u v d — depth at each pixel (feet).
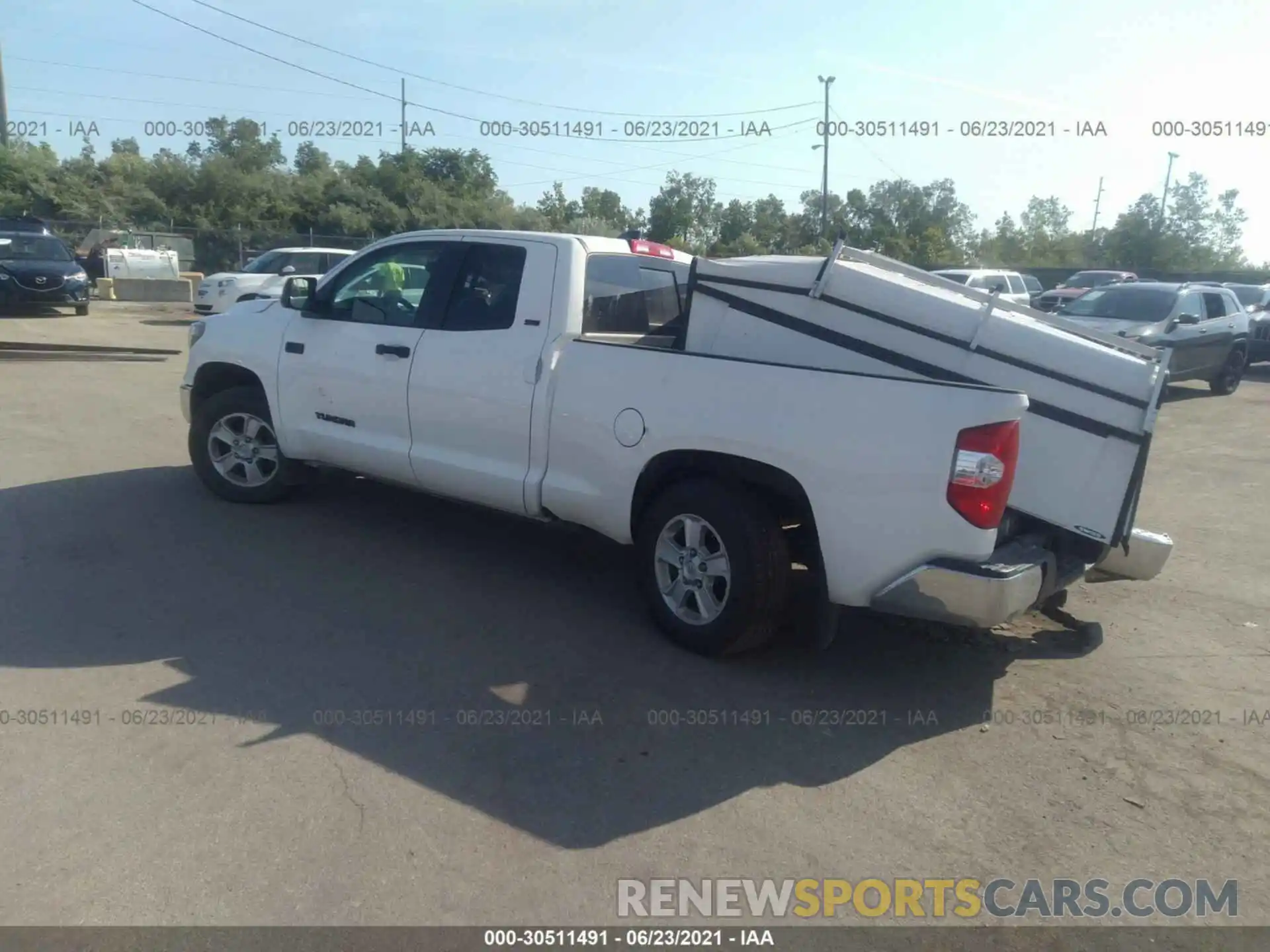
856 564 14.92
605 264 19.26
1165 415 47.44
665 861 11.43
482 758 13.35
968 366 16.02
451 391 19.34
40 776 12.44
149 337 61.41
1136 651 18.02
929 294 16.38
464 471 19.40
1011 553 15.07
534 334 18.43
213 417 23.57
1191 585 21.84
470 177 135.33
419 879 10.90
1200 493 30.94
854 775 13.41
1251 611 20.24
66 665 15.40
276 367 22.43
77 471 26.53
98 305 87.56
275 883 10.72
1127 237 167.32
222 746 13.33
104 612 17.44
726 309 17.70
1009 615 14.42
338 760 13.12
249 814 11.85
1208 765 14.02
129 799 12.06
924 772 13.58
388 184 131.95
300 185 135.23
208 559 20.25
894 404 14.40
